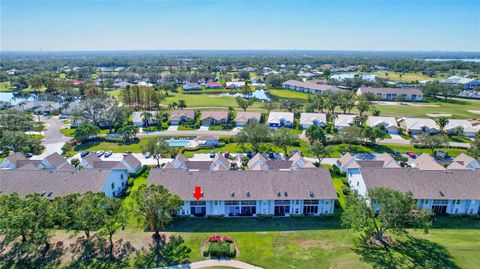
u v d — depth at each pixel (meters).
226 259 46.97
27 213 43.97
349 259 46.59
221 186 60.44
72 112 129.50
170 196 51.31
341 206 63.19
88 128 107.62
